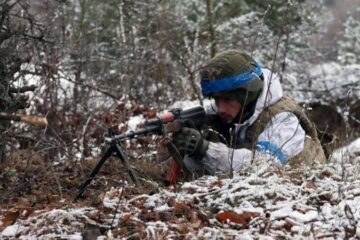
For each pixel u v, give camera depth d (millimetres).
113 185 5438
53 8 7684
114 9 12484
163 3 12219
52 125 7352
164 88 10562
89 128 7625
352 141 8969
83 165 6098
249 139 5480
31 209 4770
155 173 5895
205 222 4270
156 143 6406
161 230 4102
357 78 13883
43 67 7246
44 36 6641
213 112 5648
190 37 13195
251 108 5480
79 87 9156
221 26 13578
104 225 4262
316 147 5570
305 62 14000
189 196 4527
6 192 5312
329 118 11523
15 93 6164
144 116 8492
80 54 9195
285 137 5383
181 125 5289
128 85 10062
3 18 5891
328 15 16625
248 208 4309
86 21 11500
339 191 4406
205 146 5219
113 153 5020
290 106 5570
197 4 14266
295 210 4332
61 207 4750
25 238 4164
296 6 13586
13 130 6309
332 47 16391
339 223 4098
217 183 4723
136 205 4551
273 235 4000
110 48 11953
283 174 4836
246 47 13031
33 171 5832
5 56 5891
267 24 13703
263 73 5621
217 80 5371
